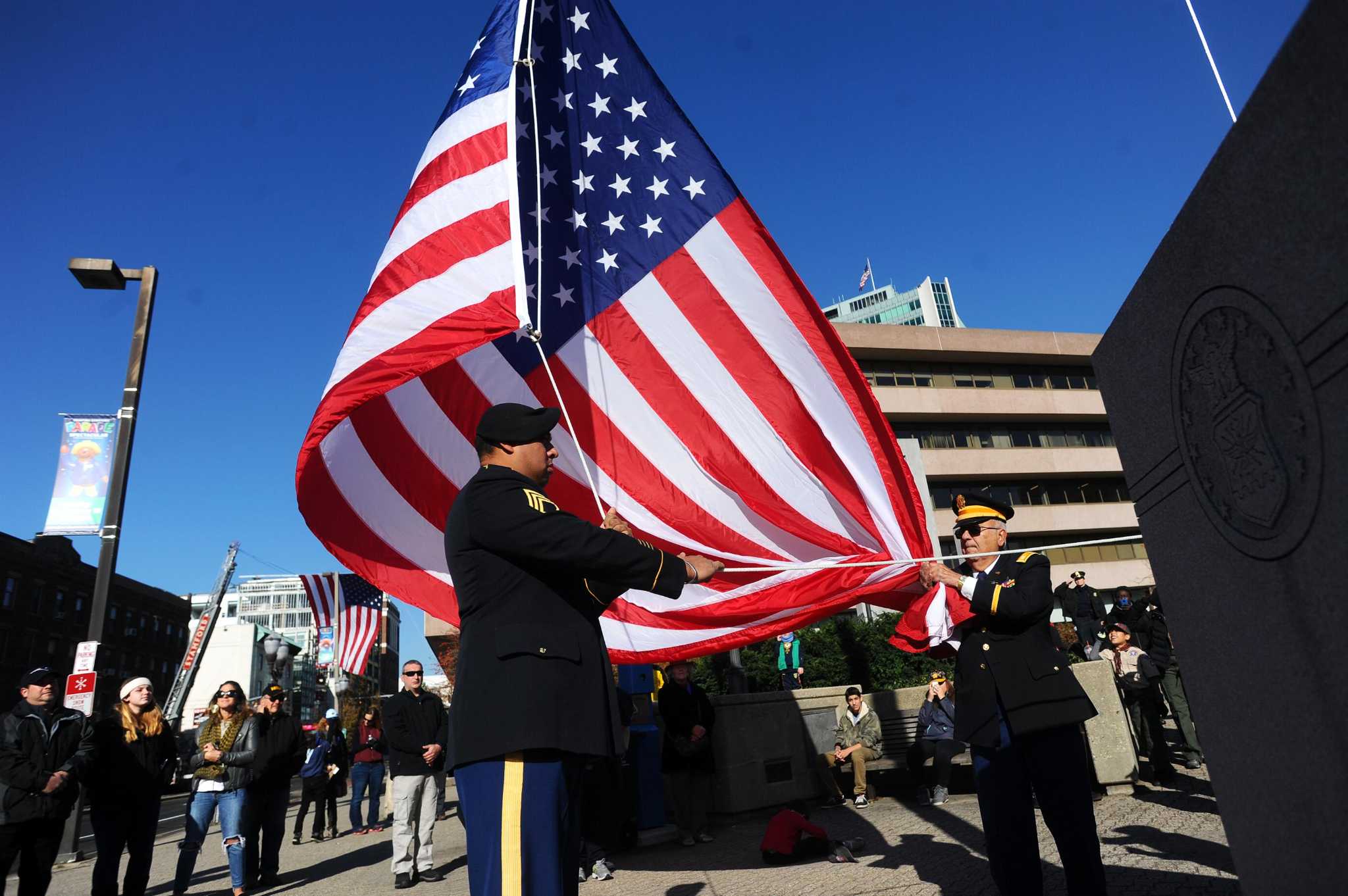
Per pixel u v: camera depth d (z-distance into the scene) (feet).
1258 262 4.75
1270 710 5.10
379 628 56.75
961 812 23.20
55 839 18.43
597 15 19.21
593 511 17.85
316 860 29.12
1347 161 3.86
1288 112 4.33
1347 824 4.43
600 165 18.79
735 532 17.38
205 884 26.81
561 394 18.07
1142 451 6.59
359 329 14.83
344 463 15.90
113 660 163.22
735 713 27.68
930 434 126.93
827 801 27.84
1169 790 23.00
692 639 17.04
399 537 16.49
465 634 6.86
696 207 18.24
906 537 16.63
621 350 18.16
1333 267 4.05
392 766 21.95
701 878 17.57
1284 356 4.56
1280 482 4.73
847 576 16.38
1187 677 6.21
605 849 21.16
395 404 16.71
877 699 31.78
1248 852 5.52
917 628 14.39
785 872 17.17
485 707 6.33
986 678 10.71
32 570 138.21
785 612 16.53
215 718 22.90
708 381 17.93
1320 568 4.41
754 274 17.84
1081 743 10.10
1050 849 16.06
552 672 6.47
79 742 19.04
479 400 17.62
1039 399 130.21
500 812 6.11
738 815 26.37
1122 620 37.11
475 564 6.91
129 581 172.14
